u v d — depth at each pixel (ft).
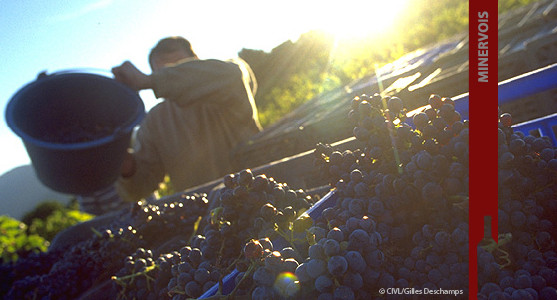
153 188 11.91
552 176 2.24
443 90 5.90
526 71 5.94
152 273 2.92
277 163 5.33
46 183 7.48
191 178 11.29
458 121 2.23
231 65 10.40
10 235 15.10
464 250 2.00
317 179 5.05
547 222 2.18
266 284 1.87
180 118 11.34
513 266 2.14
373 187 2.30
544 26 7.29
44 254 4.83
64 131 7.80
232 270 2.35
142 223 4.04
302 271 1.85
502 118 2.36
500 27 9.07
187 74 9.57
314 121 8.22
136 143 12.14
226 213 2.55
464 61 6.84
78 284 3.86
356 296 1.91
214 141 10.95
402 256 2.22
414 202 2.15
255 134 11.33
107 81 8.05
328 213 2.33
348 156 2.60
